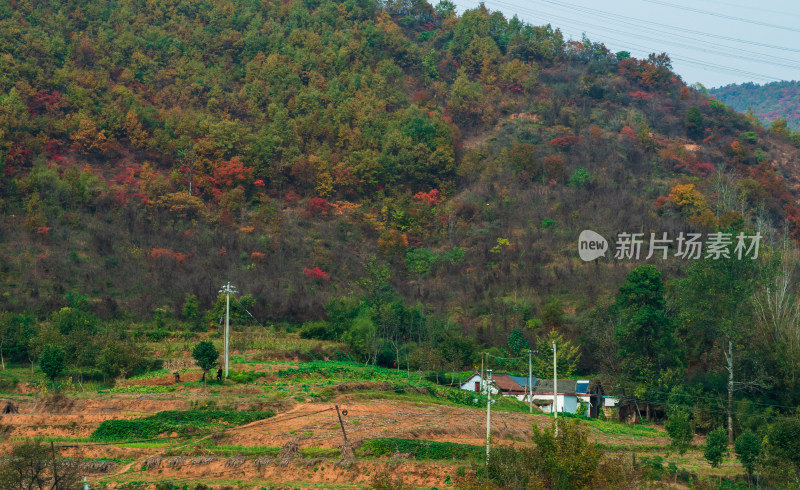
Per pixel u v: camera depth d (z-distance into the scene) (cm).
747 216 14662
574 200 15325
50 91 16175
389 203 15712
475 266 13562
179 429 6041
